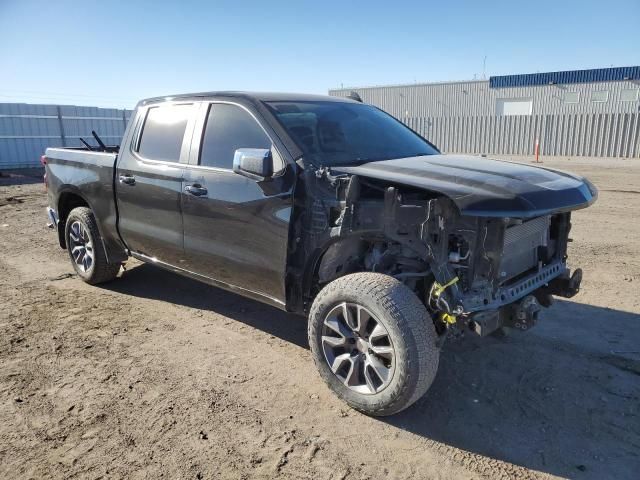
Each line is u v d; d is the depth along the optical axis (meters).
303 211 3.41
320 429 3.08
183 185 4.16
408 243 3.03
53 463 2.76
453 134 26.61
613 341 4.19
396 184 3.07
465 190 2.92
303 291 3.55
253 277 3.81
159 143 4.55
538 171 3.54
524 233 3.38
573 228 8.12
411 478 2.67
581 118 22.62
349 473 2.70
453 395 3.46
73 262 5.84
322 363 3.36
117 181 4.86
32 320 4.74
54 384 3.58
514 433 3.05
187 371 3.78
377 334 3.05
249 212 3.67
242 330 4.54
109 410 3.26
